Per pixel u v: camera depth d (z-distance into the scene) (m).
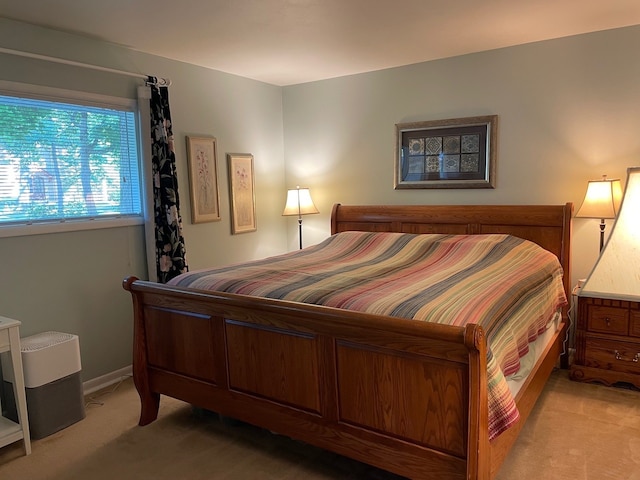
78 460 2.27
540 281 2.61
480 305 1.94
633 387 2.84
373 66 3.87
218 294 2.19
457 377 1.61
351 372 1.86
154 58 3.41
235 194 4.11
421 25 2.90
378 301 2.00
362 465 2.16
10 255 2.70
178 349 2.44
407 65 3.84
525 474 2.04
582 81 3.18
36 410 2.46
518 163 3.46
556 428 2.41
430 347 1.64
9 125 2.68
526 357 2.22
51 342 2.59
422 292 2.15
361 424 1.87
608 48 3.07
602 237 3.07
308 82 4.38
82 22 2.71
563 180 3.32
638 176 2.10
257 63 3.71
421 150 3.85
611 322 2.85
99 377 3.16
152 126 3.30
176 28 2.85
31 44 2.74
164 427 2.56
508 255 2.94
